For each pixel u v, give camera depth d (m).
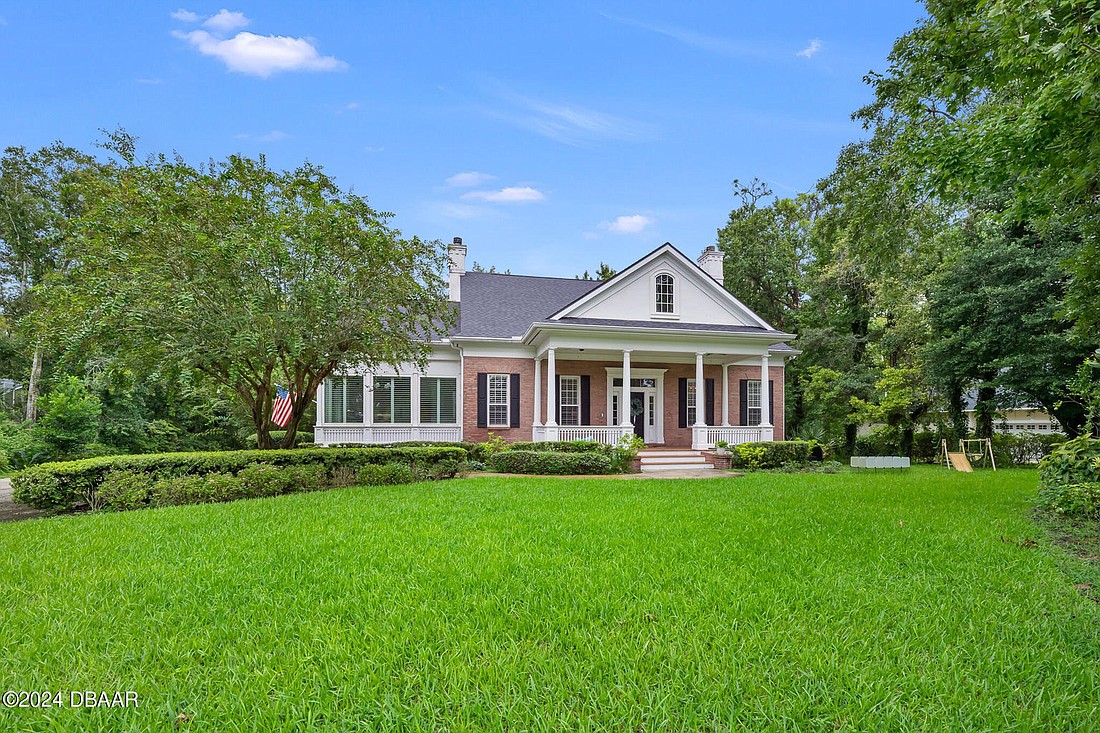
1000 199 13.40
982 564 4.96
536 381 18.62
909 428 20.98
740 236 27.08
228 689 2.72
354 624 3.53
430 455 12.32
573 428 17.23
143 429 21.14
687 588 4.19
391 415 18.30
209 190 9.70
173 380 10.98
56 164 23.81
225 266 9.21
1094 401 8.78
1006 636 3.36
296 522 6.70
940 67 6.89
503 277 22.81
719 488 10.45
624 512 7.42
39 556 5.19
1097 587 4.30
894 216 9.62
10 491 12.12
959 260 17.03
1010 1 4.30
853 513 7.49
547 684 2.75
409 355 12.90
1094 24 3.91
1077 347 14.30
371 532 6.12
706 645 3.20
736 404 20.69
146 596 4.05
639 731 2.38
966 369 17.42
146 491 8.66
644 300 18.86
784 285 26.95
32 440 15.91
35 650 3.16
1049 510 7.66
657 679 2.79
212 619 3.64
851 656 3.05
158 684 2.79
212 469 10.00
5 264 24.12
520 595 4.02
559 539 5.78
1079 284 6.99
